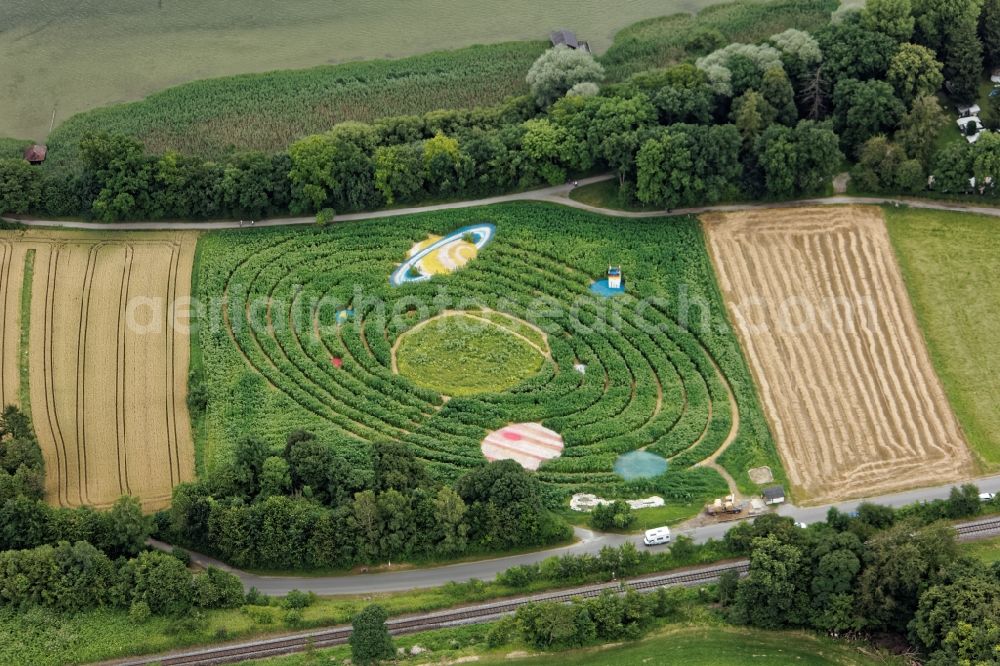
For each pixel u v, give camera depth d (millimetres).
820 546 184125
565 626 179250
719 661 178750
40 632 183875
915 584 178750
